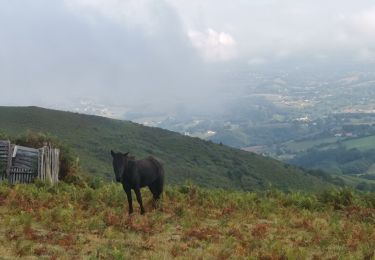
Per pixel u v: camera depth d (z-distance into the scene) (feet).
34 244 35.86
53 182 75.36
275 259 35.94
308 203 68.13
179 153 339.98
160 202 57.47
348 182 394.52
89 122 360.69
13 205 52.85
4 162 75.10
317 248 41.45
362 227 51.62
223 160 341.00
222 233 45.57
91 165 216.33
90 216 49.39
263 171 331.77
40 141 86.12
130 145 325.83
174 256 35.58
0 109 326.03
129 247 37.29
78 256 33.27
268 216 57.57
